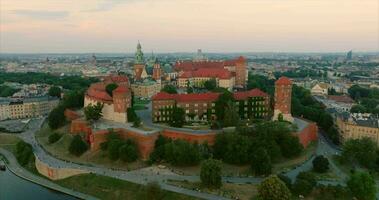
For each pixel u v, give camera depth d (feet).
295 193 613.52
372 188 580.71
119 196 649.61
